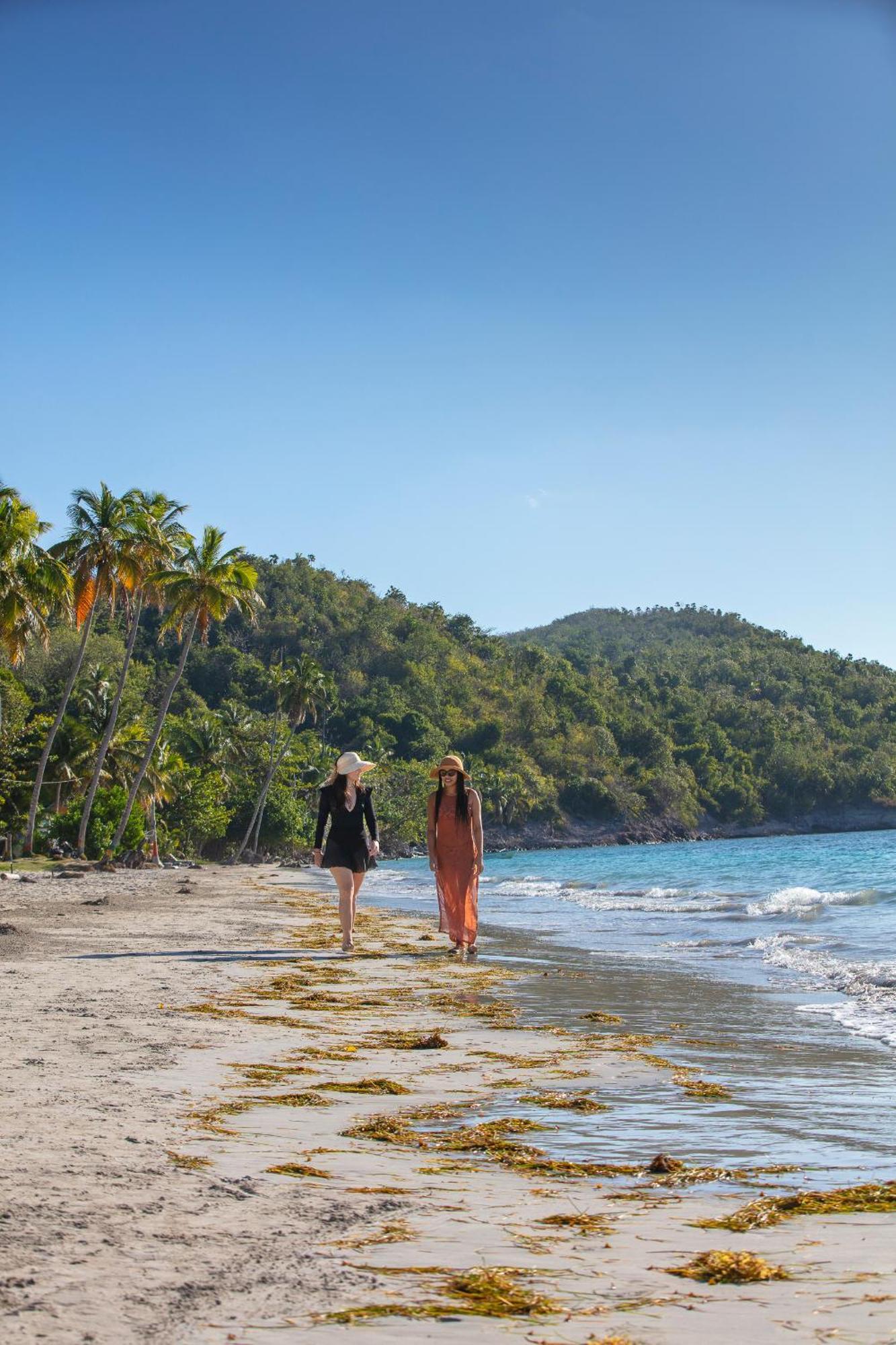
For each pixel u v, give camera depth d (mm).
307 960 11680
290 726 84062
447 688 170125
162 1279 2461
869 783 186500
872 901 20734
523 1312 2279
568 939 15406
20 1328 2137
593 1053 6359
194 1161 3617
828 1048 6609
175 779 67500
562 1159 3955
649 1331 2174
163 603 48312
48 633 41344
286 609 177375
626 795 158000
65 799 59000
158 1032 6672
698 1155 4039
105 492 45531
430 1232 2912
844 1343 2092
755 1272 2537
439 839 12383
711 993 9320
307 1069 5660
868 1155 4023
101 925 16281
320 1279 2486
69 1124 4117
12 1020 7047
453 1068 5852
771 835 177125
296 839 83125
